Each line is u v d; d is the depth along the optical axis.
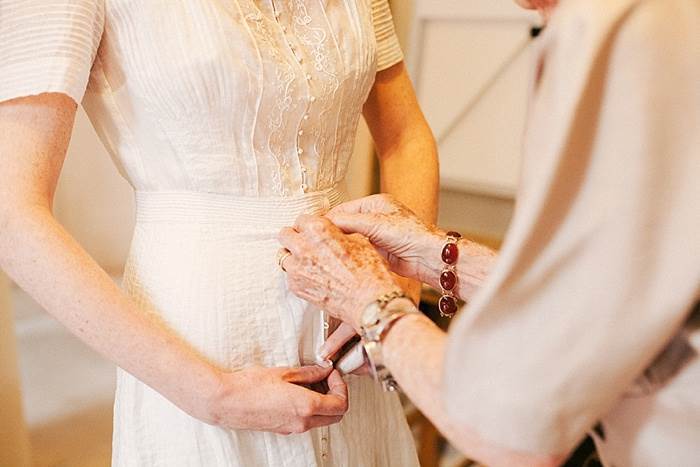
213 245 0.79
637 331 0.45
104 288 0.70
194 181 0.78
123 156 0.80
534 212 0.45
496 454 0.51
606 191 0.45
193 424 0.80
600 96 0.44
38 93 0.67
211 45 0.73
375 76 0.99
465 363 0.50
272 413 0.74
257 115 0.78
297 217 0.83
